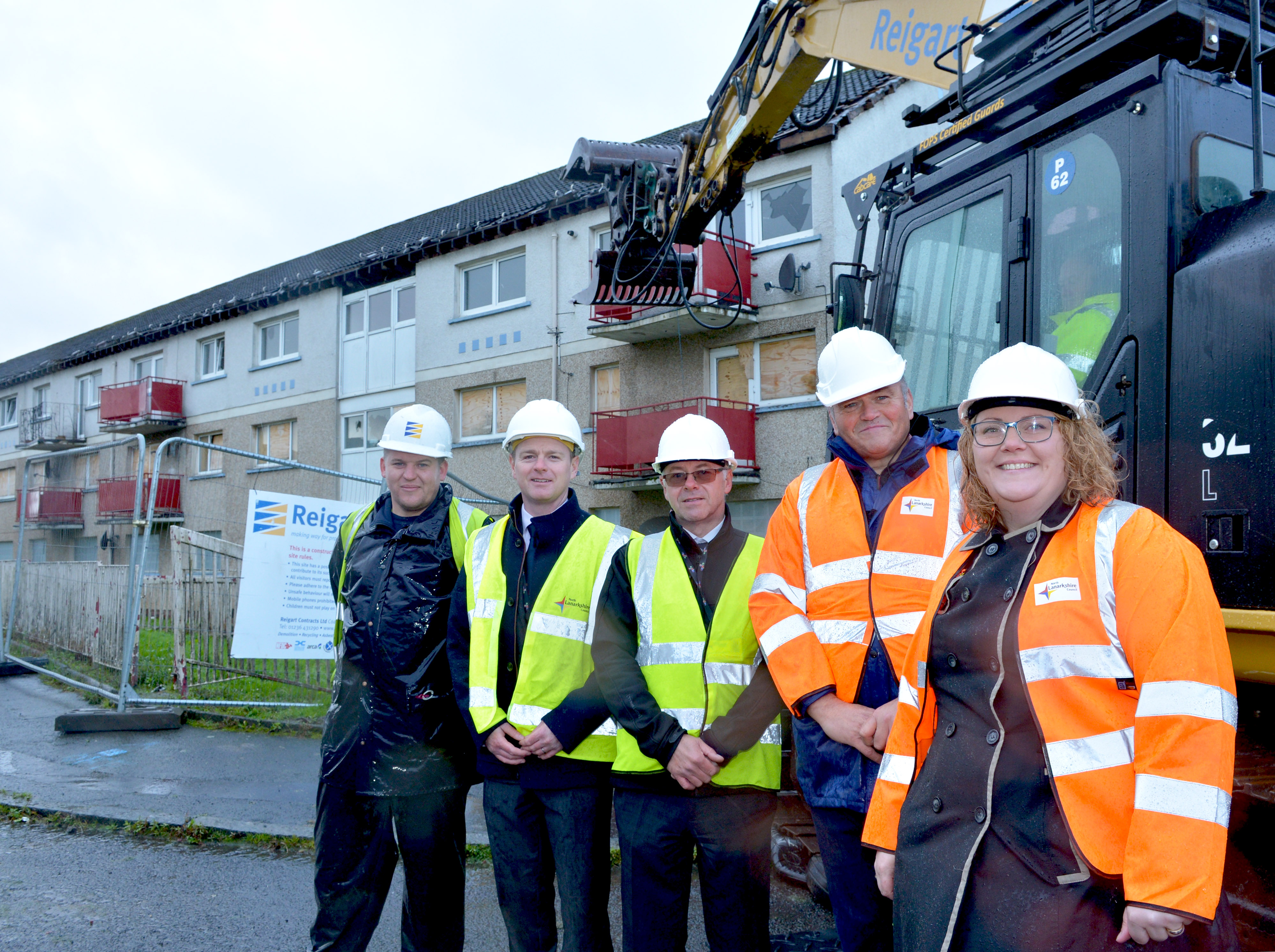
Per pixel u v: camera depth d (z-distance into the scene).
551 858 2.97
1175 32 3.01
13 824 5.43
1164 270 2.79
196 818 5.27
